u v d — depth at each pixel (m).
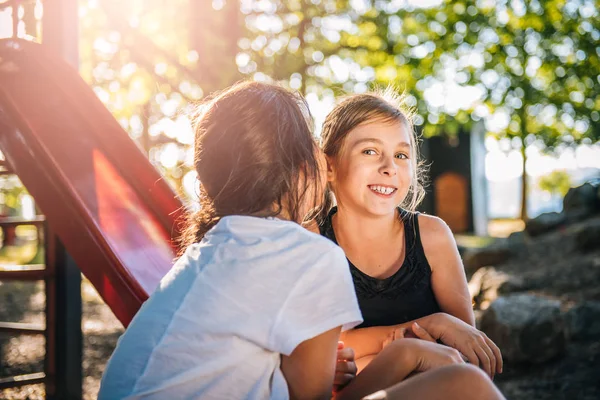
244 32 6.66
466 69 9.80
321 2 7.18
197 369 1.24
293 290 1.26
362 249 1.97
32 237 15.33
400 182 1.92
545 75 11.77
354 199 1.91
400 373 1.42
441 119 10.55
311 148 1.45
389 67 8.43
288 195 1.41
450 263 1.98
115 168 2.58
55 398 3.07
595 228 7.30
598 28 10.76
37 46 2.78
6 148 2.45
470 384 1.23
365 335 1.83
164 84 5.95
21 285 7.84
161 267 2.21
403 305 1.94
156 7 5.87
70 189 2.28
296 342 1.23
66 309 3.10
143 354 1.29
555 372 3.87
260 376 1.25
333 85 7.54
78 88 2.77
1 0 2.98
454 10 8.52
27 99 2.58
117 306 2.11
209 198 1.46
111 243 2.18
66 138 2.55
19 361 4.08
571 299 5.57
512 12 9.88
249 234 1.33
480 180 22.77
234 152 1.39
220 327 1.25
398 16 7.98
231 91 1.47
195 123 1.58
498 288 6.05
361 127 1.91
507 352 4.02
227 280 1.28
